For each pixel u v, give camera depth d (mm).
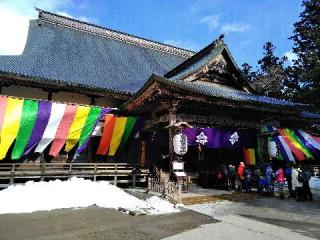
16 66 16344
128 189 14891
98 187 13234
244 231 7289
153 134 16797
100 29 27031
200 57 20703
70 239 6570
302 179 12250
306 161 21734
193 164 18391
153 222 8211
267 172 13945
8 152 14742
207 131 15117
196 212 9586
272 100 19672
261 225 7902
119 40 27938
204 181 17094
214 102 14789
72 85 15797
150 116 17109
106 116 15727
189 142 14602
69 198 11125
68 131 14570
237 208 10430
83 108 14938
